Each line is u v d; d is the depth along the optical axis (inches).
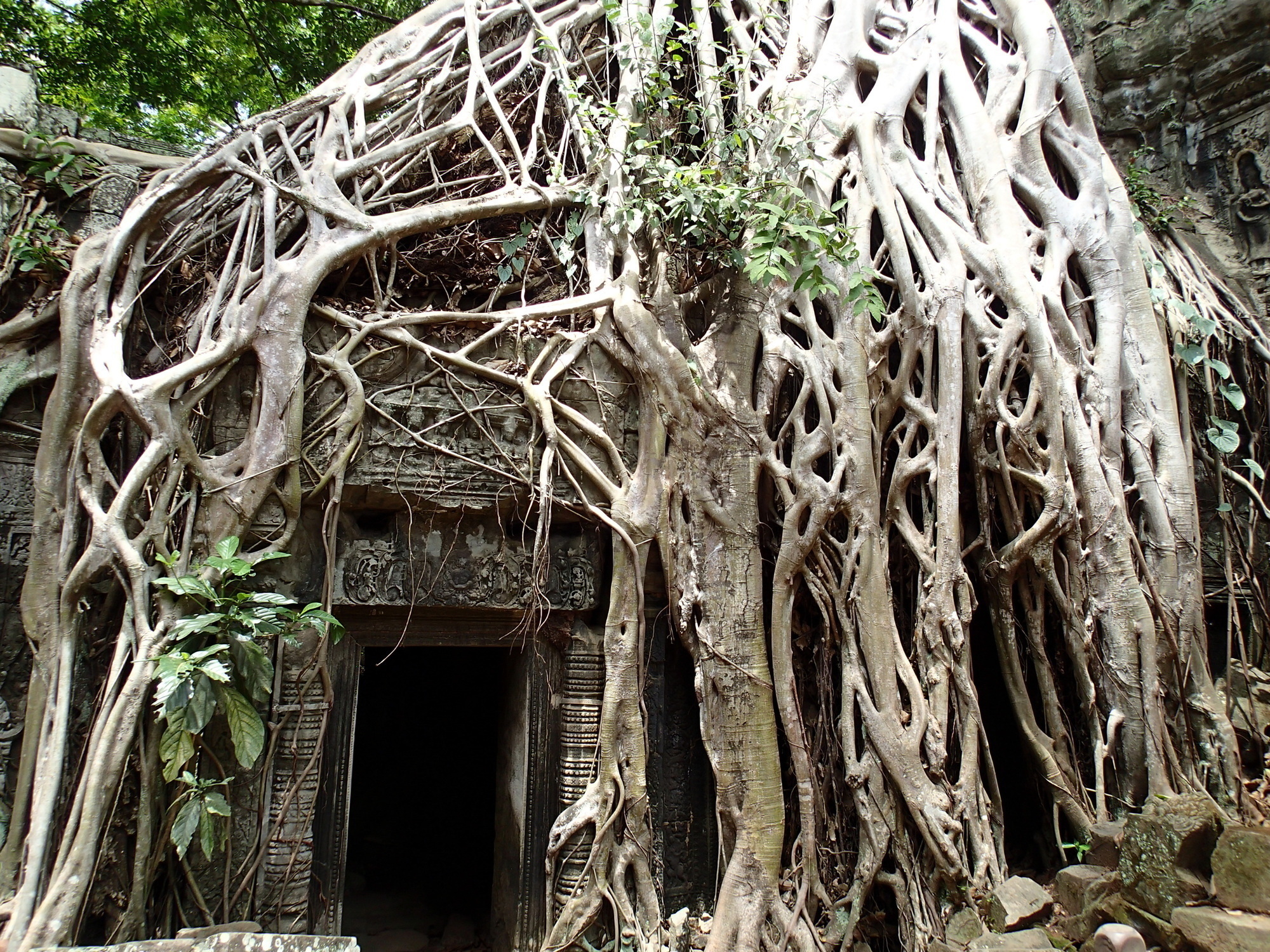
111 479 157.6
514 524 191.3
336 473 172.1
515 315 191.5
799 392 204.7
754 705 186.1
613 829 180.5
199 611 153.6
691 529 192.5
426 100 218.5
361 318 184.4
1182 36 311.0
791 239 194.4
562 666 196.1
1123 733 194.4
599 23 244.8
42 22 366.9
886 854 182.7
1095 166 236.4
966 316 214.2
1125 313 225.0
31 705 147.2
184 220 188.2
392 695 344.5
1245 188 302.0
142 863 145.0
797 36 243.6
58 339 171.3
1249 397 256.7
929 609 194.4
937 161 234.1
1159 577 206.7
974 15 257.1
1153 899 152.6
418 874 286.8
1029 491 208.1
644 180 201.5
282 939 119.0
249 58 422.6
